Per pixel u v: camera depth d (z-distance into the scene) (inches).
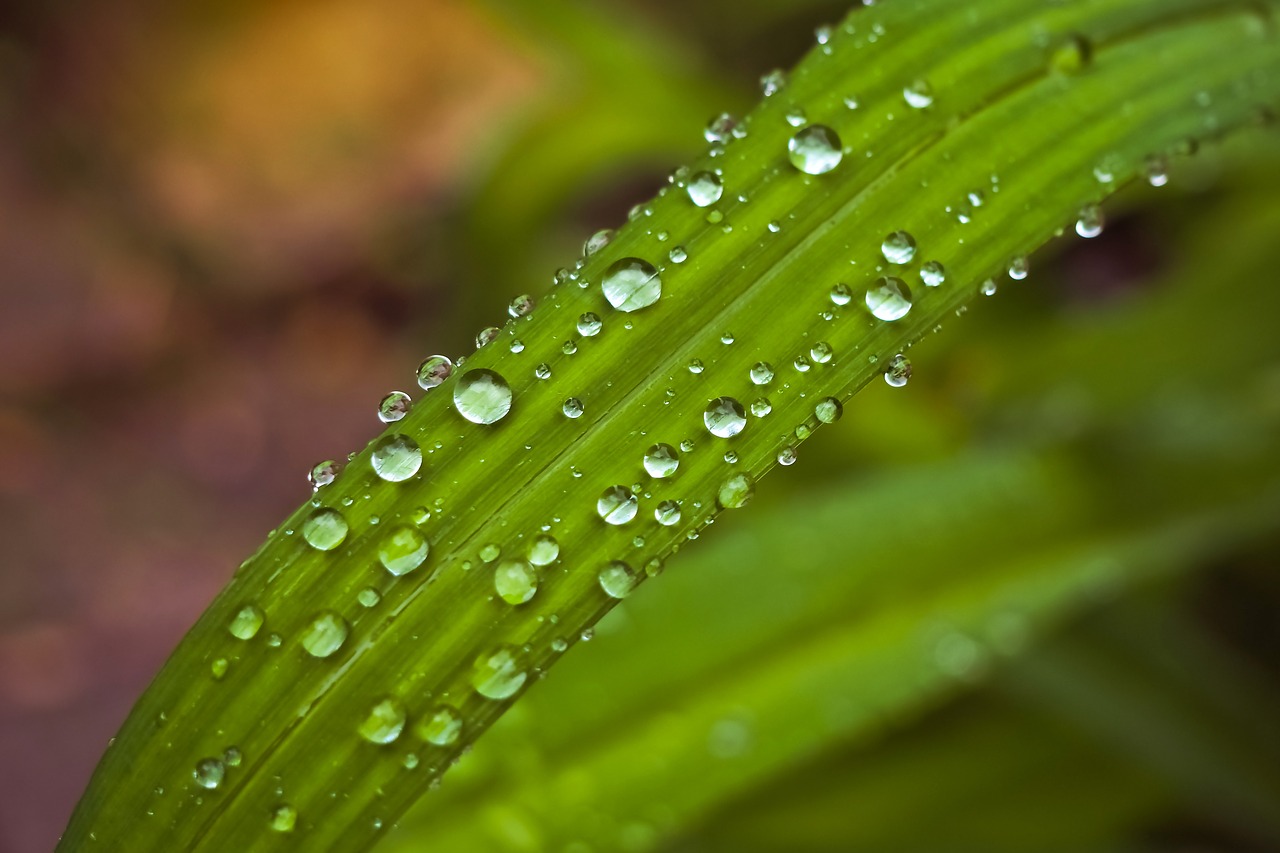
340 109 33.7
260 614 9.4
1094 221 10.2
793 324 9.7
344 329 32.9
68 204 32.4
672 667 11.4
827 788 14.5
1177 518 12.1
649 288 9.6
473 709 9.4
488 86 34.3
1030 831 14.4
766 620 11.6
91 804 9.4
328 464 9.7
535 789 11.1
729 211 9.7
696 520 9.5
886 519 11.9
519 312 9.9
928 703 14.9
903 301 9.7
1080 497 12.1
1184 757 13.2
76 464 29.2
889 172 9.9
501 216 19.2
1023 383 15.2
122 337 31.0
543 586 9.5
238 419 30.7
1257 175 16.4
